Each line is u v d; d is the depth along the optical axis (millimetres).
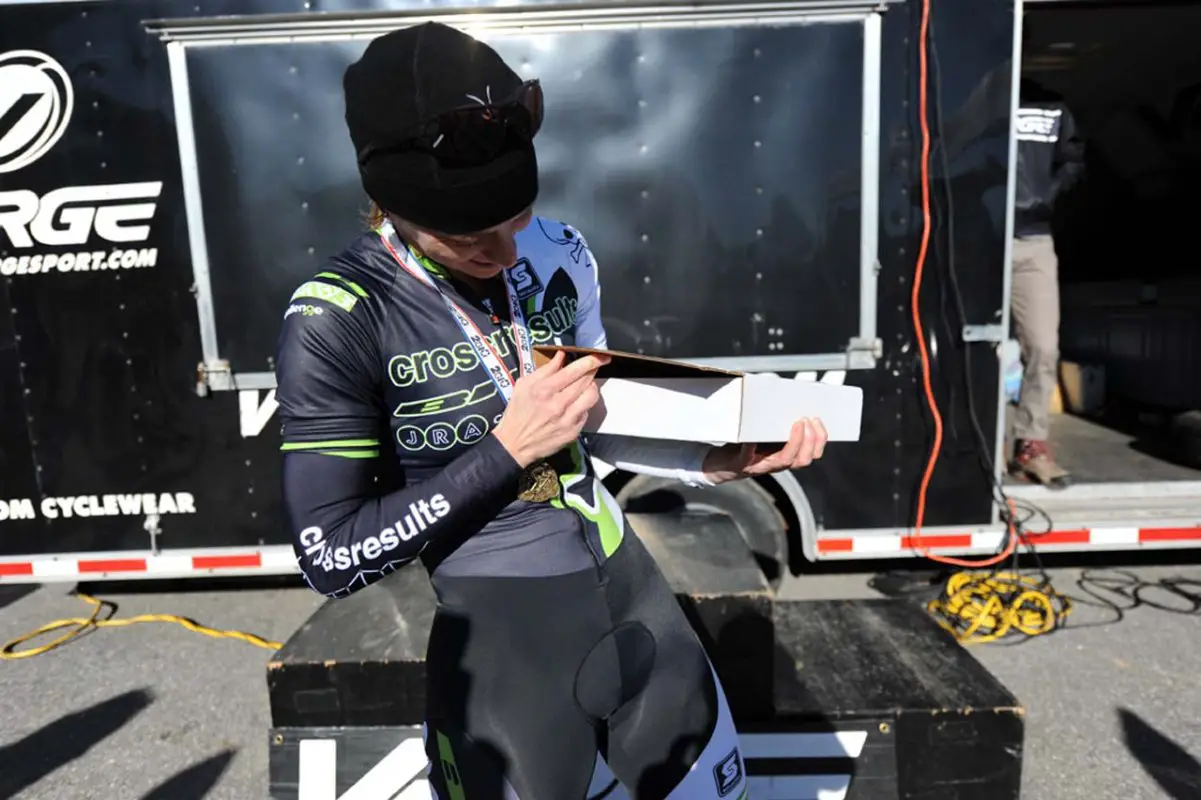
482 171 989
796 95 2957
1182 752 2531
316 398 1083
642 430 1238
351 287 1125
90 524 3225
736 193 3004
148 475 3186
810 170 2994
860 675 2287
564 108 2961
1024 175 3717
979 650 3133
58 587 3939
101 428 3166
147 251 3057
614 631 1256
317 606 3668
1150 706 2762
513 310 1263
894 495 3188
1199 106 6184
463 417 1181
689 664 1309
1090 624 3301
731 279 3047
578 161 2988
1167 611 3391
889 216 3029
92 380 3139
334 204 3006
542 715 1162
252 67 2945
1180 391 4984
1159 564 3824
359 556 1078
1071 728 2656
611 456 1499
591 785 1390
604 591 1263
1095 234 7438
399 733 2104
